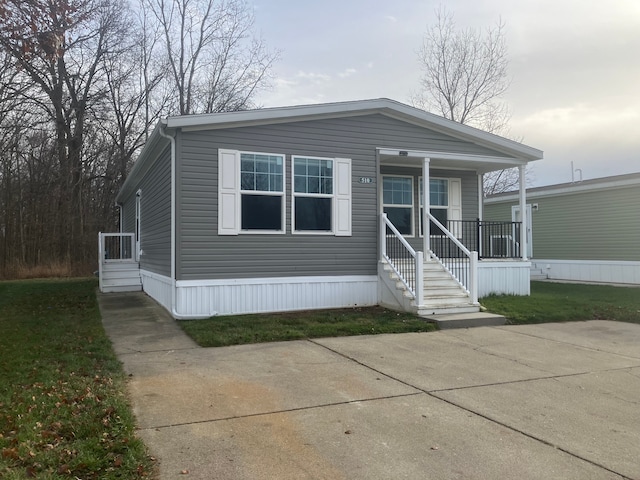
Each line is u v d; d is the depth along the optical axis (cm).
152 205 1315
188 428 424
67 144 2627
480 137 1224
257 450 382
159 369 615
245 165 1005
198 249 961
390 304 1076
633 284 1675
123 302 1251
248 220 1006
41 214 2466
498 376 596
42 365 612
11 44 846
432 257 1192
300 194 1054
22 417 428
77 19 1034
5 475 324
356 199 1108
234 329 837
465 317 947
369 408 479
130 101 2991
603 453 384
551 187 1953
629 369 636
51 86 2511
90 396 487
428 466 359
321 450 384
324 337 816
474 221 1311
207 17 3020
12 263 2272
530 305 1100
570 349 748
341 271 1088
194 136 962
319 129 1073
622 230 1720
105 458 356
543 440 408
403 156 1166
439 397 514
